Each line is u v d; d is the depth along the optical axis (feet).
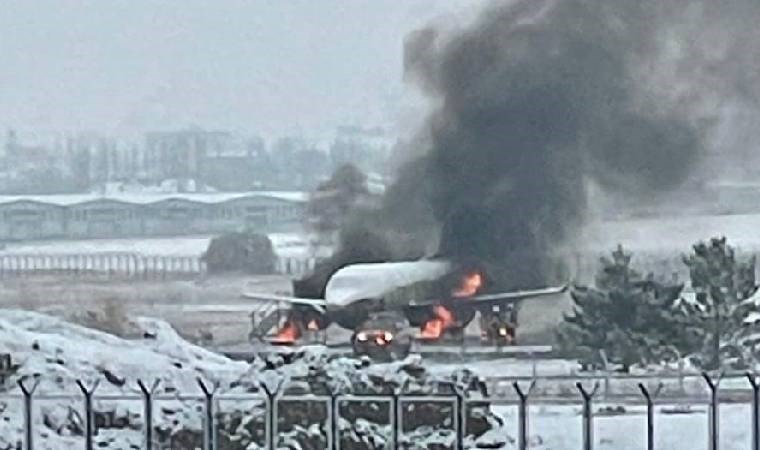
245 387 45.21
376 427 42.80
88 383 45.37
